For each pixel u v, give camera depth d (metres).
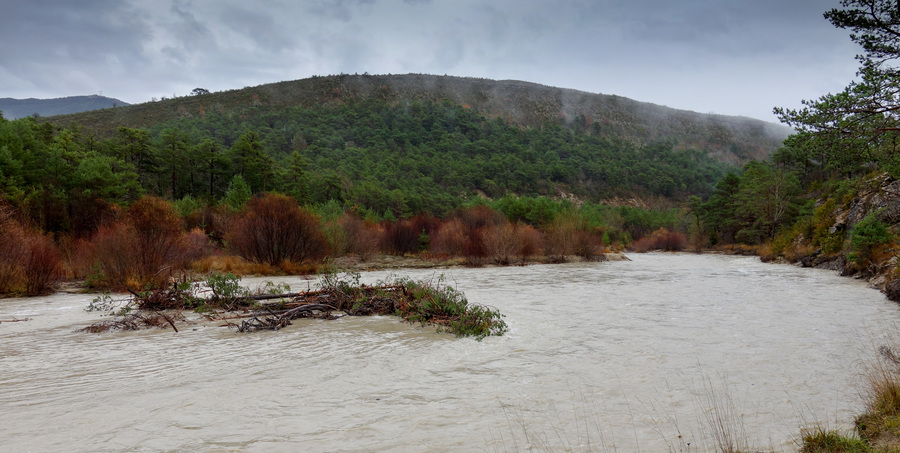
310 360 7.71
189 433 4.82
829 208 32.91
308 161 102.88
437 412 5.46
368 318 11.74
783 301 14.70
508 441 4.65
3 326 10.34
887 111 7.98
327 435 4.79
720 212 61.06
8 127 32.12
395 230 34.66
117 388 6.23
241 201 37.34
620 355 8.10
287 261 22.89
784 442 4.64
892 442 4.26
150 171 53.47
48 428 4.92
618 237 66.75
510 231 32.09
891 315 12.06
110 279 15.95
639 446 4.54
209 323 10.79
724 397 6.00
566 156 168.75
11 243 15.56
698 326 10.66
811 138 8.61
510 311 12.72
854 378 6.75
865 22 8.36
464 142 159.12
